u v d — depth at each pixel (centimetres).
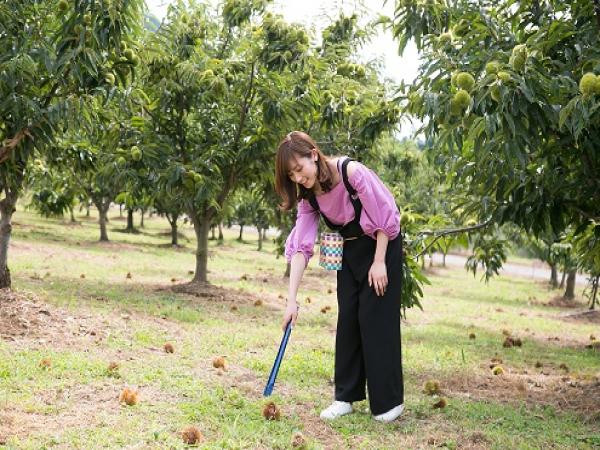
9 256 1275
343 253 396
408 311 1141
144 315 730
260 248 2606
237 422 365
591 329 1113
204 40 1061
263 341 654
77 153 869
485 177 495
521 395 509
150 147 907
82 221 3177
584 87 333
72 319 622
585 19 452
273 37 902
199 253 1092
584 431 407
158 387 428
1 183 710
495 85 339
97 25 586
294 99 923
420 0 564
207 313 823
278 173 366
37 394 392
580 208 508
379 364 384
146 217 4291
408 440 357
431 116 410
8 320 574
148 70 902
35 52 616
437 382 488
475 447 351
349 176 371
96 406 376
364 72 1051
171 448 316
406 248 573
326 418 388
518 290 1873
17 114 591
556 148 439
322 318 903
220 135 1006
